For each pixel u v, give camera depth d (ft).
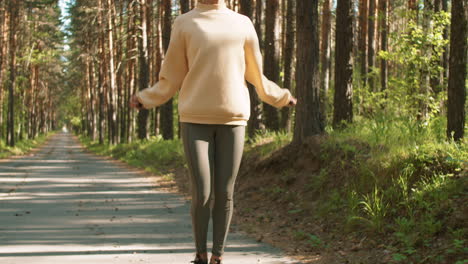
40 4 101.04
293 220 21.24
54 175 45.37
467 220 14.75
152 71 102.01
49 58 134.62
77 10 89.56
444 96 34.04
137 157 66.03
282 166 28.68
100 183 38.17
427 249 14.37
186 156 9.35
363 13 59.52
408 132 24.12
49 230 18.88
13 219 21.31
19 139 145.79
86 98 196.24
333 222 19.26
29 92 162.40
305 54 28.91
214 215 9.71
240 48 9.24
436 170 18.56
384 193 18.92
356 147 24.26
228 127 9.30
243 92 9.37
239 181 31.14
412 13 36.50
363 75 54.70
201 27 9.10
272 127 47.70
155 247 15.97
